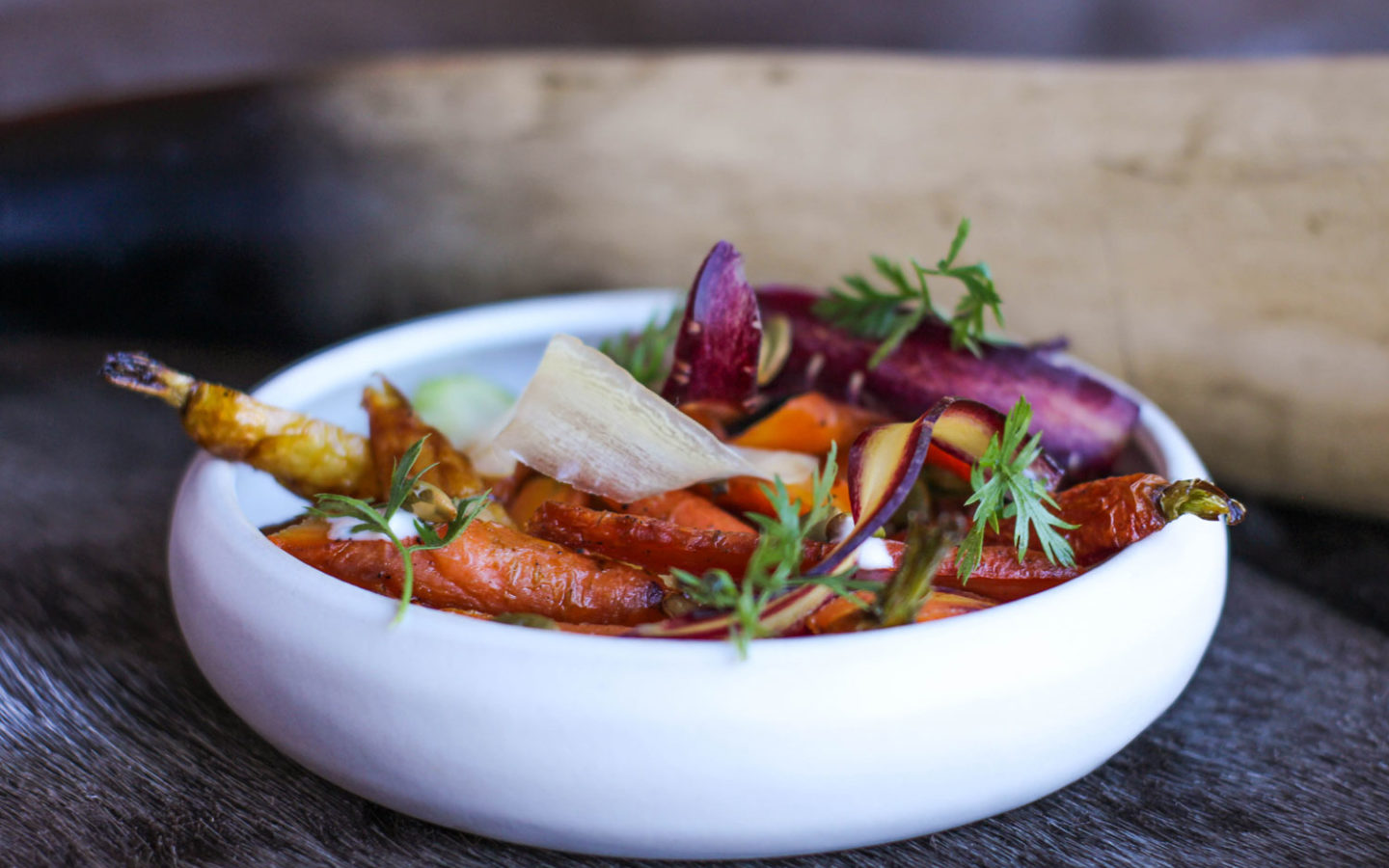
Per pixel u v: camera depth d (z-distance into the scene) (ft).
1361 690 1.24
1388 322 1.57
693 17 2.92
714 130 1.91
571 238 1.93
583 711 0.95
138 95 2.15
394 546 1.05
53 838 1.06
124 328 2.11
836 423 1.21
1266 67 1.80
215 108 2.05
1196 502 1.04
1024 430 1.04
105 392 1.84
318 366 1.33
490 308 1.44
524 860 1.05
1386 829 1.09
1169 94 1.78
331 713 1.00
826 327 1.30
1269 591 1.41
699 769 0.95
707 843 0.98
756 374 1.20
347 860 1.05
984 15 2.84
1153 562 1.04
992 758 0.98
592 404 1.11
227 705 1.19
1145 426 1.24
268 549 1.05
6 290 2.07
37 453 1.65
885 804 0.97
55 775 1.12
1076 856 1.06
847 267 1.78
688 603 1.03
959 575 1.04
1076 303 1.70
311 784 1.12
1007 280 1.73
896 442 1.02
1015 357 1.24
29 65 2.91
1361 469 1.59
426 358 1.40
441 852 1.05
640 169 1.91
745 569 1.05
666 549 1.06
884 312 1.27
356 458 1.18
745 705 0.94
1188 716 1.21
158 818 1.08
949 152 1.82
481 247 1.96
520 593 1.05
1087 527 1.08
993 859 1.05
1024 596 1.08
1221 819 1.10
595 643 0.96
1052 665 0.98
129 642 1.29
